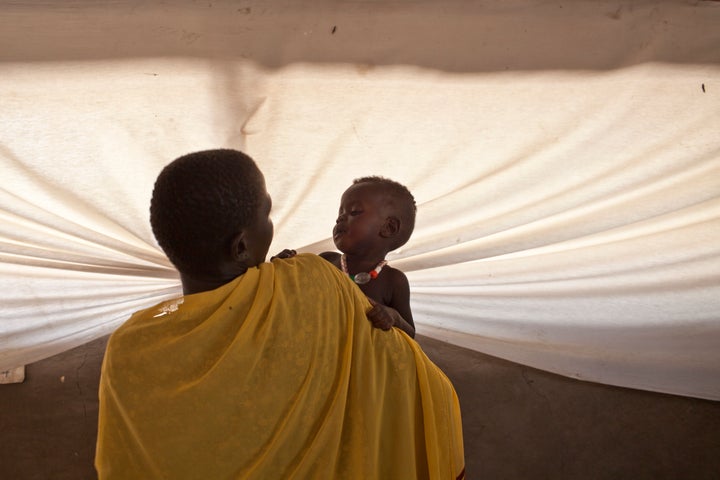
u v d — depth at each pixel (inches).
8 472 129.4
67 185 100.7
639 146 101.1
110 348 54.1
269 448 53.9
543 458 138.3
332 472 56.9
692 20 87.7
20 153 95.3
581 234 112.1
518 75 91.9
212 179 54.0
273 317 54.6
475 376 140.4
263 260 60.5
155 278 115.3
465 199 109.0
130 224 107.0
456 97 95.0
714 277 120.8
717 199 108.6
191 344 53.2
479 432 138.4
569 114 97.5
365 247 88.8
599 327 130.4
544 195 108.5
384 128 99.3
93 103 91.1
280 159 102.7
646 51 89.2
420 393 63.7
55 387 132.0
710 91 93.0
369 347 59.8
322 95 94.0
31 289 114.5
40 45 84.0
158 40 85.6
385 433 62.1
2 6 81.9
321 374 56.4
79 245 108.7
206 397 52.5
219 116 95.3
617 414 140.2
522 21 88.2
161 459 52.7
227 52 87.1
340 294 59.4
